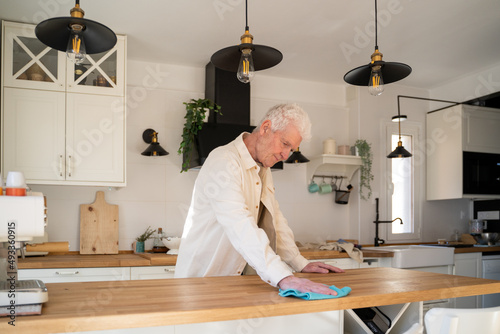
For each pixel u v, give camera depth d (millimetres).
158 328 1333
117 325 1156
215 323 1402
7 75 3227
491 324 1465
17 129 3234
